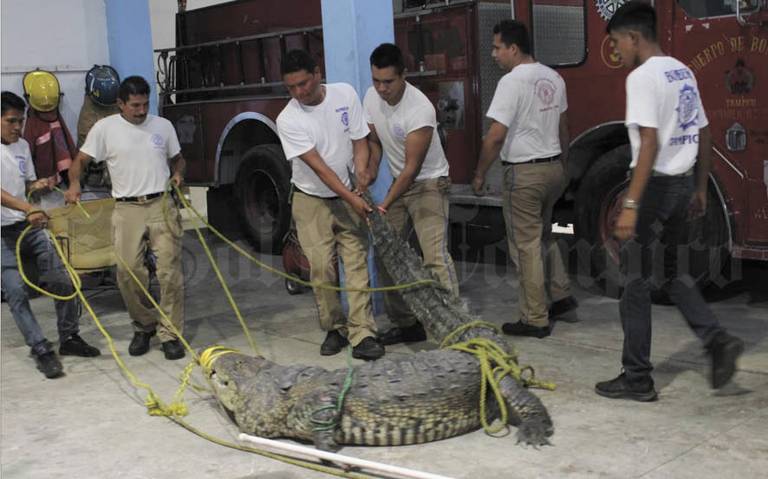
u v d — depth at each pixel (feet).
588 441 13.60
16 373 19.13
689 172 14.70
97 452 14.37
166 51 34.06
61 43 27.50
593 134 22.30
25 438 15.15
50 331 22.77
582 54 22.27
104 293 26.99
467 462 13.14
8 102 18.85
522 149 18.66
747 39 19.17
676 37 20.27
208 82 32.76
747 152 19.54
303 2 28.78
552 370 17.08
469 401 14.08
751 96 19.29
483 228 27.61
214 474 13.29
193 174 33.40
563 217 24.68
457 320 16.10
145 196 19.31
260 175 30.89
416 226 18.67
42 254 19.52
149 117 19.62
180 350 19.54
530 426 13.74
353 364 18.33
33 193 20.12
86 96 27.30
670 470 12.44
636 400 15.16
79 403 16.87
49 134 26.61
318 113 17.74
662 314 20.66
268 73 30.25
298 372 14.67
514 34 18.53
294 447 13.67
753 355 17.43
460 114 24.75
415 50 25.48
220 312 23.80
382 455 13.61
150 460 13.93
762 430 13.65
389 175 20.80
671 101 14.20
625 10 14.56
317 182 18.24
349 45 20.48
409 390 13.69
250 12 30.81
